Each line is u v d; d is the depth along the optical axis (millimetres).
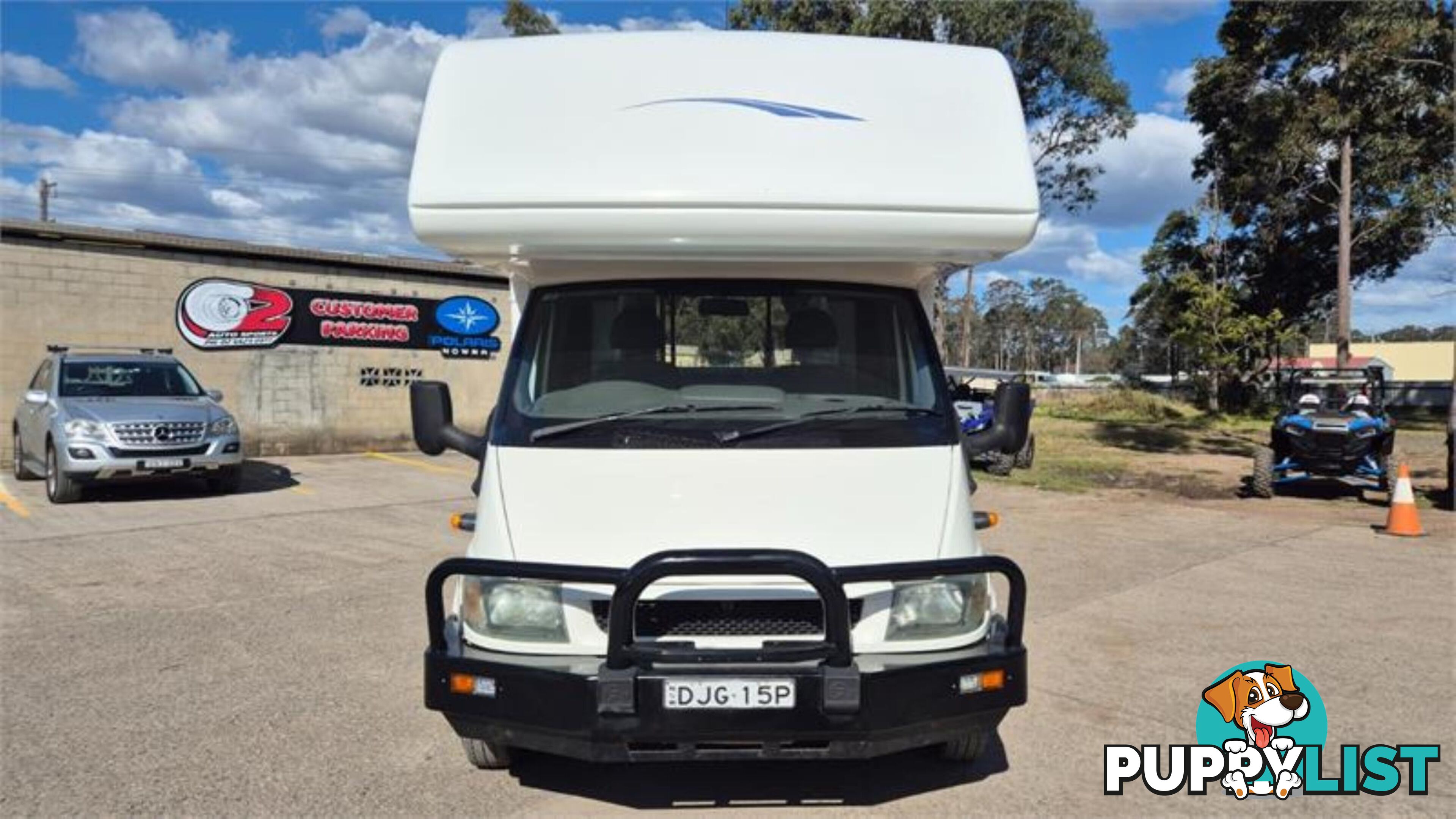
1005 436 4473
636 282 4410
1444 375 71188
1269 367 36625
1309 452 12797
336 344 17516
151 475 11672
